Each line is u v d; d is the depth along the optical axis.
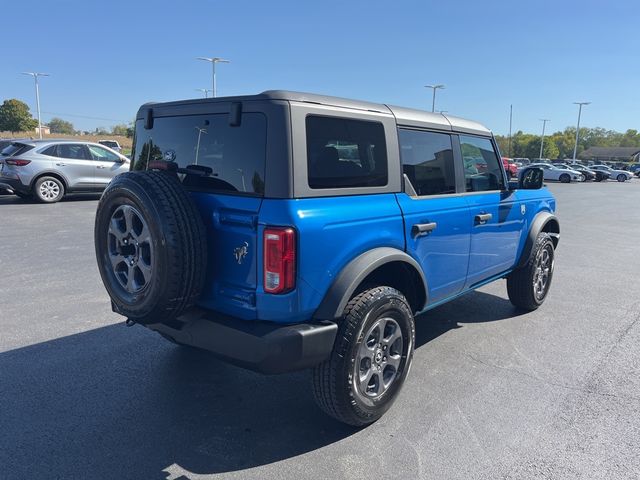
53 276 6.56
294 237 2.65
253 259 2.73
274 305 2.71
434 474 2.77
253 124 2.78
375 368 3.17
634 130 148.88
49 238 8.94
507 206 4.68
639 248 9.82
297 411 3.43
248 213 2.72
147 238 2.72
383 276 3.51
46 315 5.14
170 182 2.81
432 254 3.70
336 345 2.93
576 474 2.78
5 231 9.54
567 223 13.68
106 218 2.98
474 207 4.16
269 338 2.69
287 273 2.66
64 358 4.16
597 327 5.13
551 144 109.62
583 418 3.37
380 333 3.16
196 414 3.36
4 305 5.42
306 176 2.75
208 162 3.00
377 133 3.27
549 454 2.96
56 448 2.95
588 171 43.62
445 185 3.93
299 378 3.92
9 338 4.55
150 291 2.74
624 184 39.62
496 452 2.97
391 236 3.25
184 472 2.76
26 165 13.07
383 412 3.27
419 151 3.66
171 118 3.26
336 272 2.91
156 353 4.31
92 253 7.88
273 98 2.72
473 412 3.42
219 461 2.87
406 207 3.40
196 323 2.94
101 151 14.30
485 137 4.49
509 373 4.03
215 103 2.97
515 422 3.30
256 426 3.23
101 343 4.48
